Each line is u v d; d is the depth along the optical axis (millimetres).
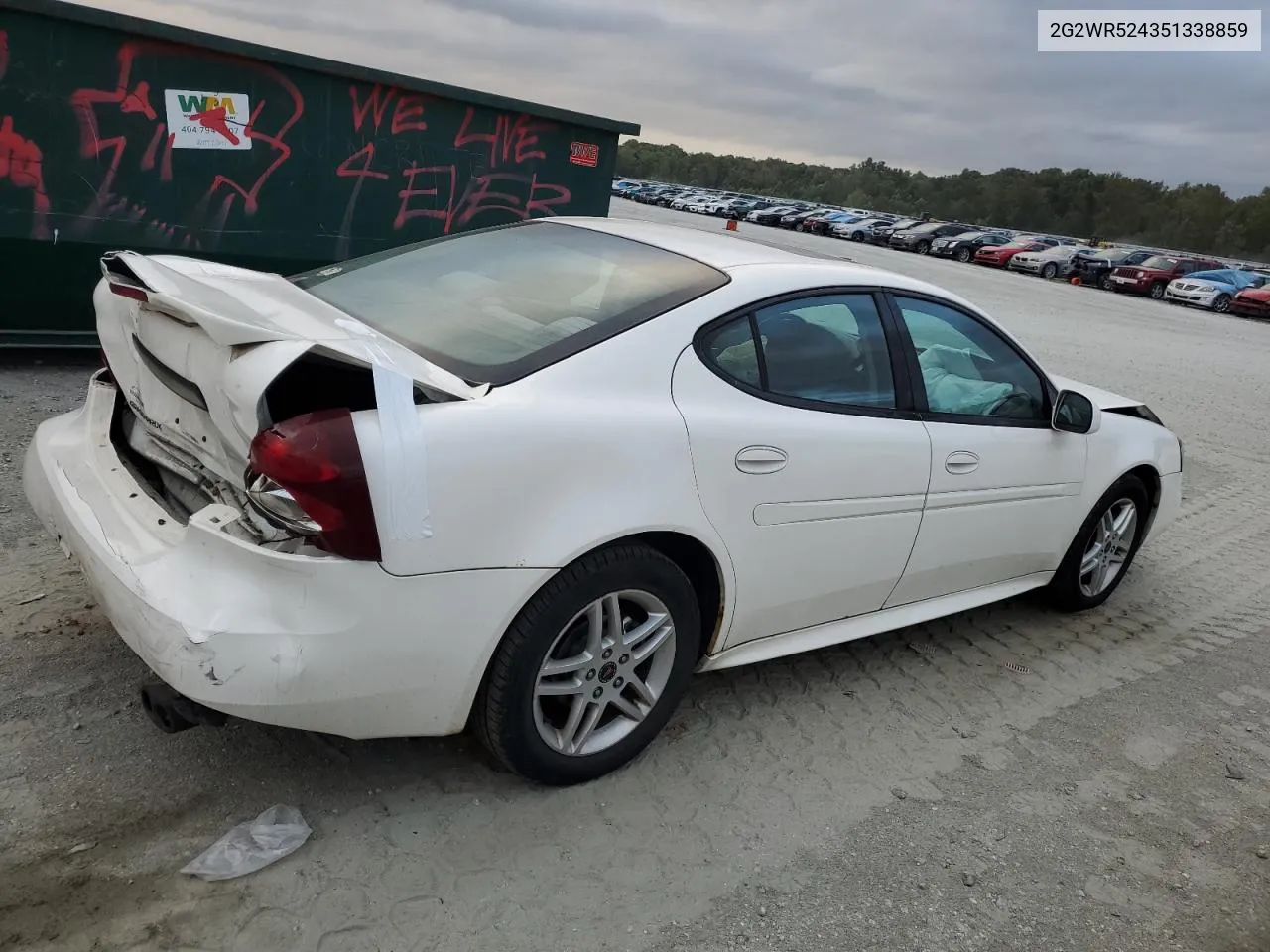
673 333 2777
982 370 3785
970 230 40094
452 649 2344
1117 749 3518
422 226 7273
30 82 5602
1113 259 33438
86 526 2480
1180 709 3881
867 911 2535
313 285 3213
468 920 2305
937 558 3627
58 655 3061
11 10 5438
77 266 6020
